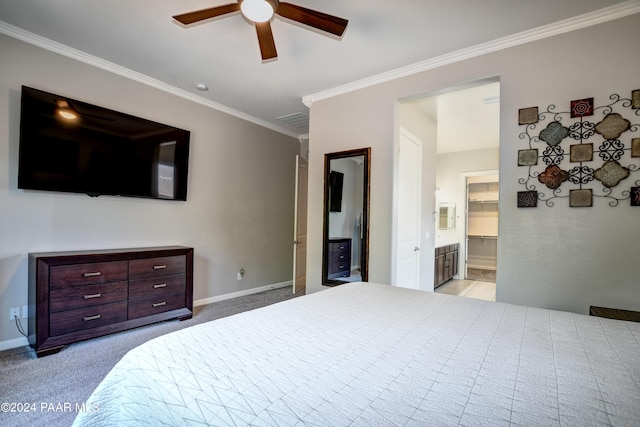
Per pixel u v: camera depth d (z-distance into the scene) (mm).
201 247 3895
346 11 2123
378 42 2504
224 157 4156
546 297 2258
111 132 2973
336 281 3422
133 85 3203
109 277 2711
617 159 2051
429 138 4332
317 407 697
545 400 738
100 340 2689
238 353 973
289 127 4980
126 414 843
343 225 3379
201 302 3898
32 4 2135
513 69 2424
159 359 923
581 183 2154
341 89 3381
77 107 2742
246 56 2797
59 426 1630
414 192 3936
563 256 2209
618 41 2068
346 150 3340
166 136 3422
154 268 3020
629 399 745
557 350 1045
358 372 865
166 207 3525
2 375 2096
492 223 7789
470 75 2613
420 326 1273
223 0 2090
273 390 763
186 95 3662
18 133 2527
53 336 2408
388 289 1975
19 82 2521
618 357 994
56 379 2062
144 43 2617
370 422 650
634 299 1990
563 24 2213
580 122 2170
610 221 2064
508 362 947
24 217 2561
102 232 3004
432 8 2088
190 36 2504
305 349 1018
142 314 2930
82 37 2547
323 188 3553
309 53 2689
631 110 2021
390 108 3057
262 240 4738
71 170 2719
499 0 1999
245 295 4438
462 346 1070
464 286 5594
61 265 2449
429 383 812
